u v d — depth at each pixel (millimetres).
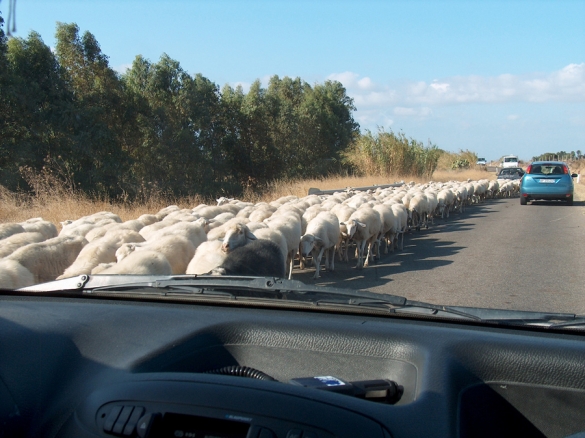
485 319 2758
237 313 2680
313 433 1604
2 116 19969
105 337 2307
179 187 27250
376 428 1665
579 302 6789
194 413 1690
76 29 26234
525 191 22891
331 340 2357
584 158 71312
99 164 22391
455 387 2021
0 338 2121
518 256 10352
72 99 22828
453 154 62562
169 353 2223
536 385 2137
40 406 1901
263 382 1831
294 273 9758
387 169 35281
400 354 2271
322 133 42562
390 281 8516
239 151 34438
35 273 6945
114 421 1711
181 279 3338
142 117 27703
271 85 50438
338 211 12289
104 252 7285
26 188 18875
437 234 14609
